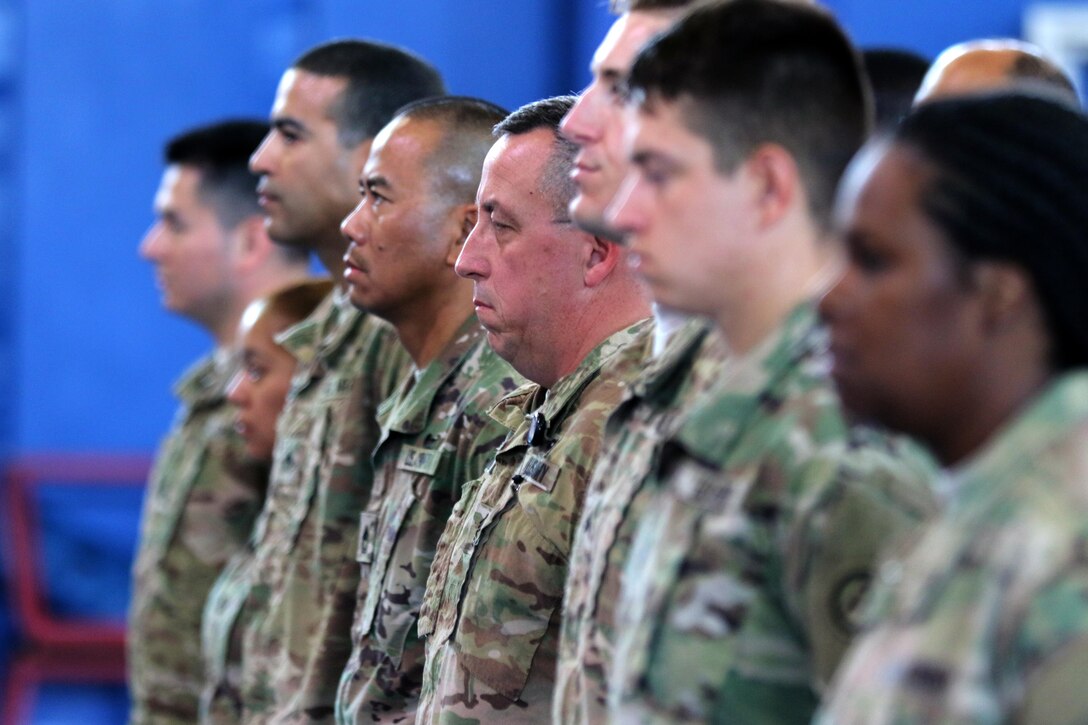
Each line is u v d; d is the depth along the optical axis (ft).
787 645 13.23
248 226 39.68
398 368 26.99
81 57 58.85
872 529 12.84
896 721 9.89
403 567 23.31
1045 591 9.61
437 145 24.26
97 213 59.06
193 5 58.54
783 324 13.61
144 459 58.85
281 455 29.76
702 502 13.52
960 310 10.48
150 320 59.21
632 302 20.16
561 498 18.98
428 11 55.06
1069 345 10.46
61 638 58.18
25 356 59.00
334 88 30.01
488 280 20.39
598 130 16.03
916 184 10.59
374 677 23.47
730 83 13.56
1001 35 49.62
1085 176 10.48
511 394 21.83
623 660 13.83
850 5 50.21
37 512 58.75
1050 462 9.94
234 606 30.76
